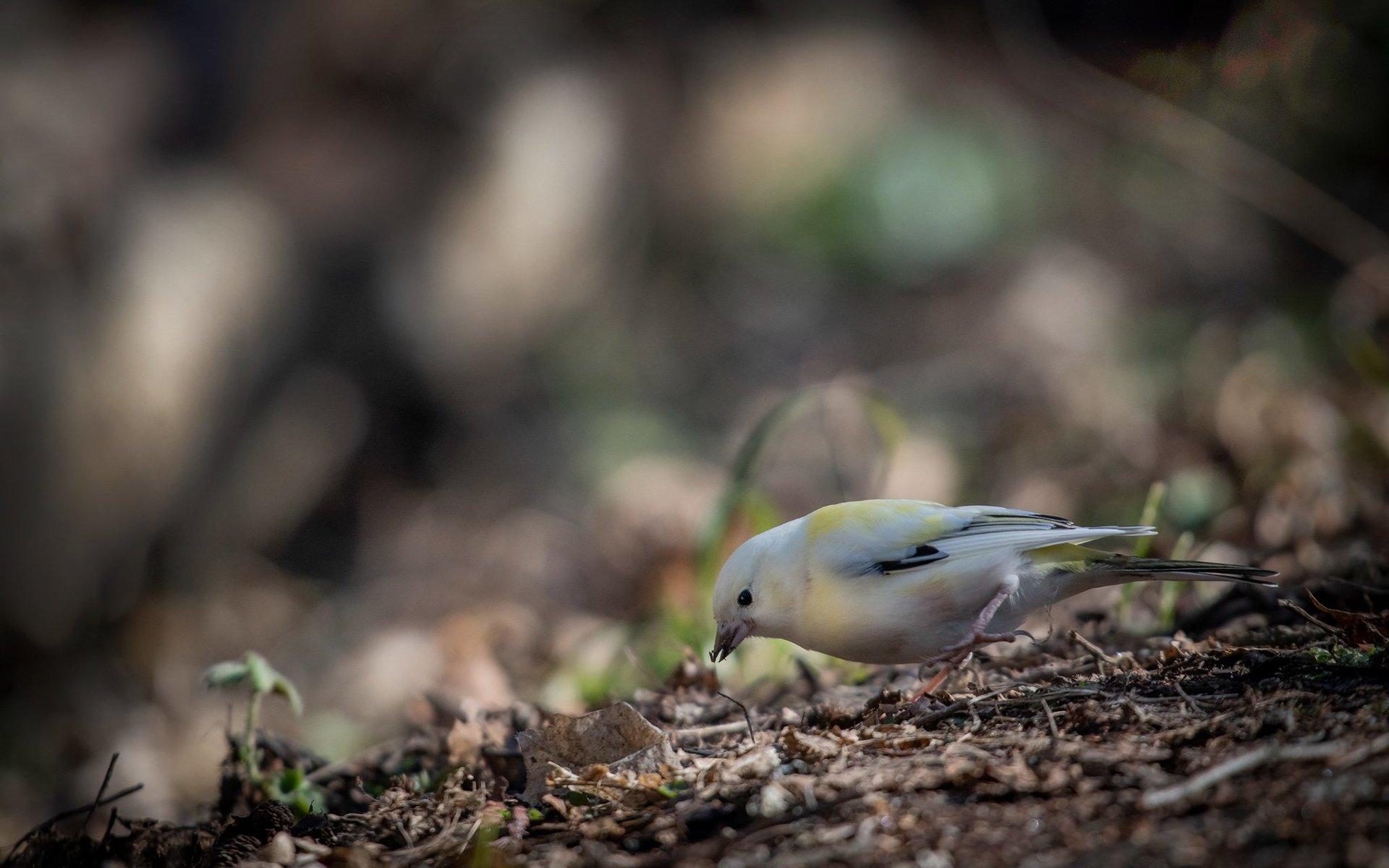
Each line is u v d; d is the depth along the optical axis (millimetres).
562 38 16781
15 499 13023
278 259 14578
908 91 18859
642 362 16578
